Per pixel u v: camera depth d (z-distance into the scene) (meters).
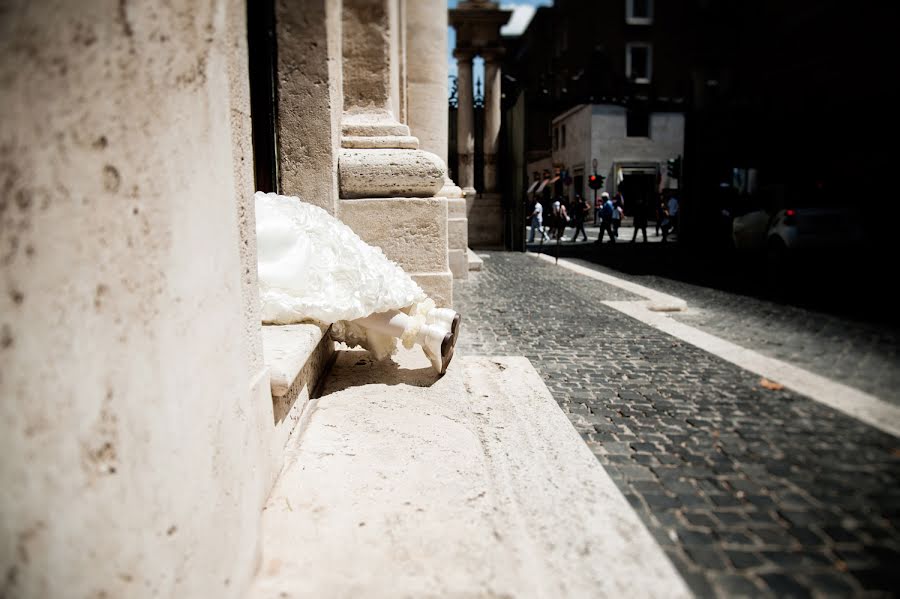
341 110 4.55
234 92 1.74
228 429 1.45
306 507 1.84
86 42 1.00
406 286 2.99
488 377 3.21
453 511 1.80
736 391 1.87
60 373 0.99
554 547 1.59
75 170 0.99
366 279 2.85
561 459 2.13
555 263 9.68
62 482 1.00
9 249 0.94
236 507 1.47
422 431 2.40
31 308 0.96
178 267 1.22
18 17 0.93
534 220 15.02
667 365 3.17
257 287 1.93
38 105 0.95
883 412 1.09
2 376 0.95
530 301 5.92
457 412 2.64
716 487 1.73
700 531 1.56
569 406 2.70
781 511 1.46
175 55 1.22
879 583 1.22
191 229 1.29
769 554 1.38
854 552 1.29
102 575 1.05
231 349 1.51
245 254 1.81
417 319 3.01
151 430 1.13
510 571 1.51
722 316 2.02
